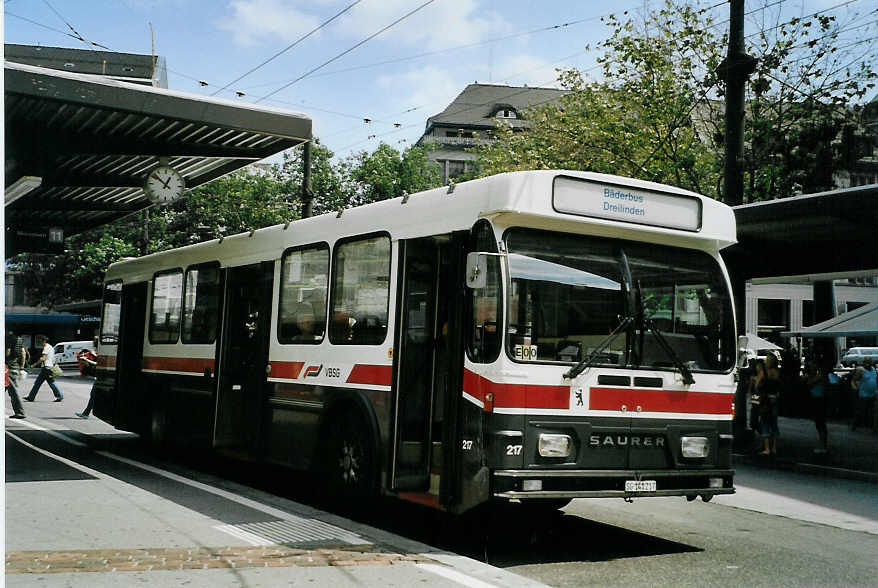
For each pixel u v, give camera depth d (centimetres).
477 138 2922
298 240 985
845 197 1338
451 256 734
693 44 2119
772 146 2006
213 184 3916
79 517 740
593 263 711
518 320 670
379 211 850
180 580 538
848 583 637
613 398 692
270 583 537
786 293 4547
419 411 775
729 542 786
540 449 659
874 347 4006
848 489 1193
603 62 2242
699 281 758
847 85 1994
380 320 822
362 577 557
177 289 1276
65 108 1112
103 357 1520
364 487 820
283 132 1203
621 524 863
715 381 744
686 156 2152
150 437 1301
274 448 977
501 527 830
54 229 1948
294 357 955
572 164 2312
